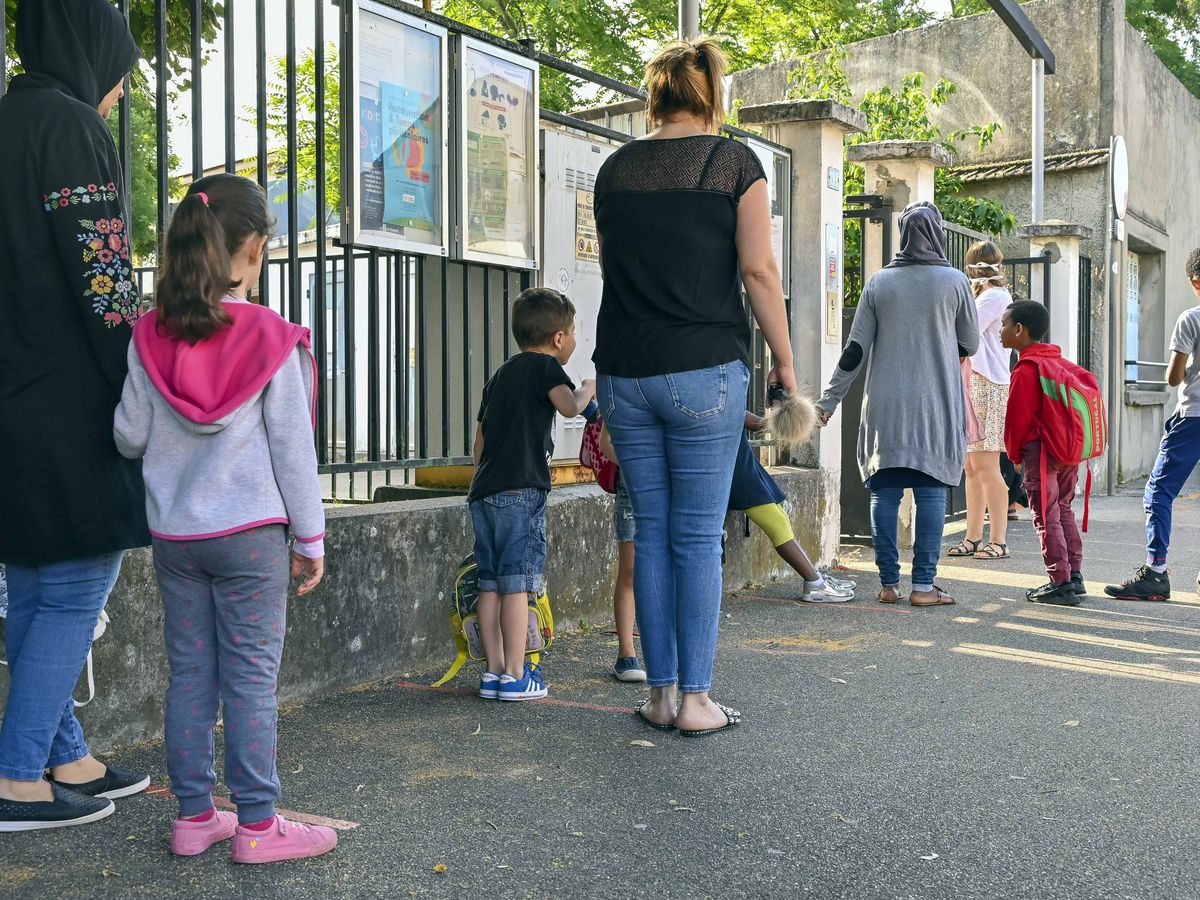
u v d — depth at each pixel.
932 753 3.32
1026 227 11.28
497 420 3.84
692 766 3.18
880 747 3.37
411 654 4.14
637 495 3.55
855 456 7.90
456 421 5.58
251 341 2.43
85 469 2.52
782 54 17.42
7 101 2.55
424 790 2.95
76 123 2.52
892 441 5.60
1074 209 12.59
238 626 2.44
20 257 2.49
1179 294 16.11
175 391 2.39
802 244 6.84
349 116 4.04
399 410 4.45
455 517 4.32
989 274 7.45
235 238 2.49
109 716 3.20
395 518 4.05
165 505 2.43
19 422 2.49
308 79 6.30
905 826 2.75
